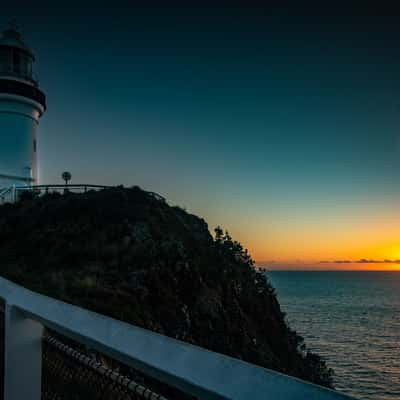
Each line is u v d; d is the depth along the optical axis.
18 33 31.62
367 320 87.25
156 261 16.05
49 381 2.06
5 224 20.22
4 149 29.69
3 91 29.11
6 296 2.23
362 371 45.72
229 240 39.12
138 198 22.73
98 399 1.63
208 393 0.87
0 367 2.63
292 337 31.67
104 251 15.77
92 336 1.33
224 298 19.59
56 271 13.50
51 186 25.95
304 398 0.69
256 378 0.80
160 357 1.05
